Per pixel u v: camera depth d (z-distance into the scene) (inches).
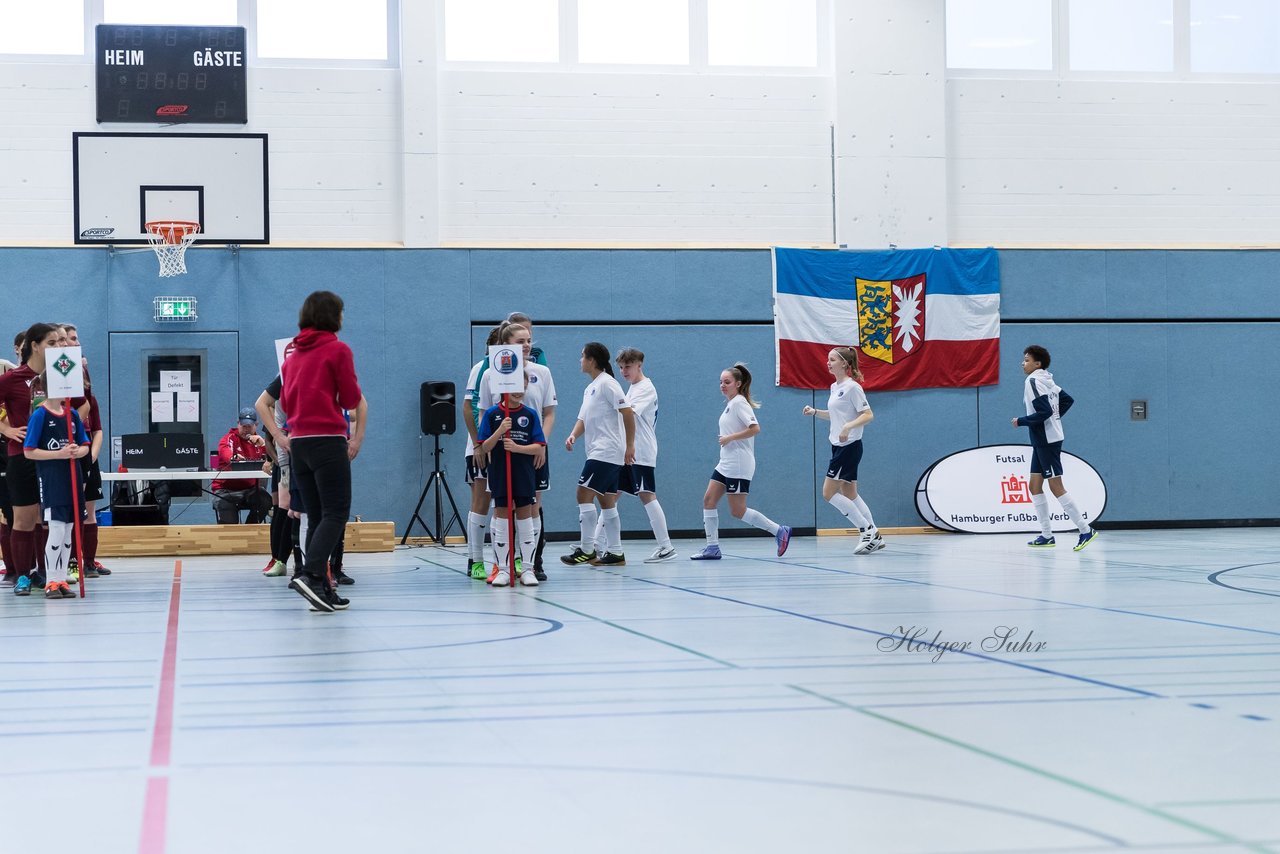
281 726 135.1
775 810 98.9
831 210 594.2
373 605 270.2
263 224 556.4
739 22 594.9
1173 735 127.9
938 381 592.4
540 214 577.0
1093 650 190.9
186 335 553.6
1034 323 601.9
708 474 577.3
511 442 307.7
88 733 132.6
